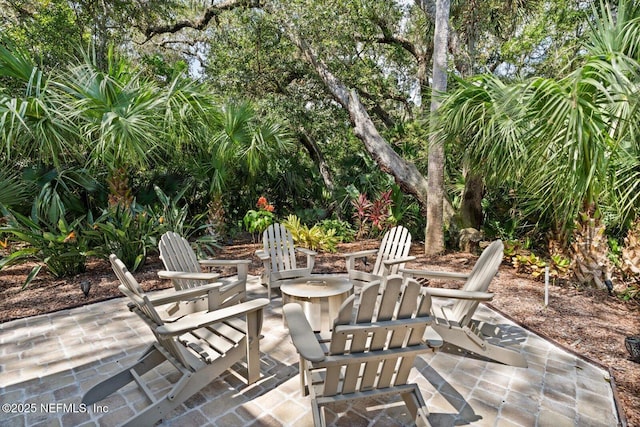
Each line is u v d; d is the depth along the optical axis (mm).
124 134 4230
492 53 8336
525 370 2498
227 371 2447
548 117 2879
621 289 4035
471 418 1971
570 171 2834
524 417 1982
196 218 6156
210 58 9328
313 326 2889
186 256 3404
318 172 10125
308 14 7156
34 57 6898
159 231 5340
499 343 2934
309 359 1513
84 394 2113
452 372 2469
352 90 7953
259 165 7344
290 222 6863
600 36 3180
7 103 3861
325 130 9039
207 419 1966
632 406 2080
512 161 4039
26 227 5004
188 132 5648
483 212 7070
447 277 2914
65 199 5836
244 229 8844
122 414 2012
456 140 5164
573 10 7133
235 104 6734
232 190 8531
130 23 8789
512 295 4039
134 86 5043
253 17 7801
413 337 1785
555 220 4434
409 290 1699
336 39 7531
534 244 6148
